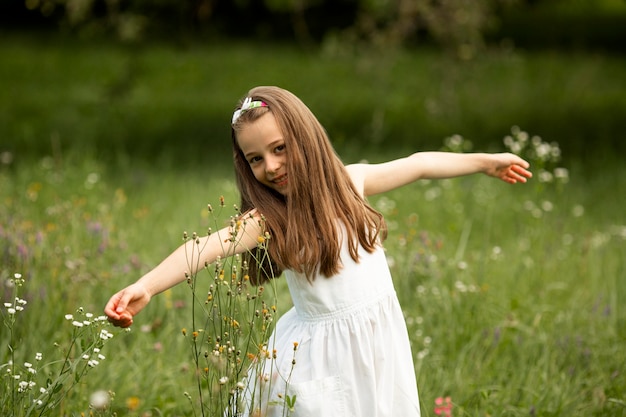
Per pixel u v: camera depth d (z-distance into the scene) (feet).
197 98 61.98
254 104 11.95
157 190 32.83
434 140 47.26
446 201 29.01
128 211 28.66
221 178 35.37
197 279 20.65
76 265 19.08
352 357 11.91
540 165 22.24
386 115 54.80
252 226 11.96
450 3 37.96
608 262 23.35
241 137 11.96
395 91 61.77
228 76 69.46
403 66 69.26
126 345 17.92
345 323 12.00
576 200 32.37
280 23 85.20
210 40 79.51
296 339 12.13
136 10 44.88
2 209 23.73
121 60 72.43
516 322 18.37
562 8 98.27
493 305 19.49
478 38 39.55
